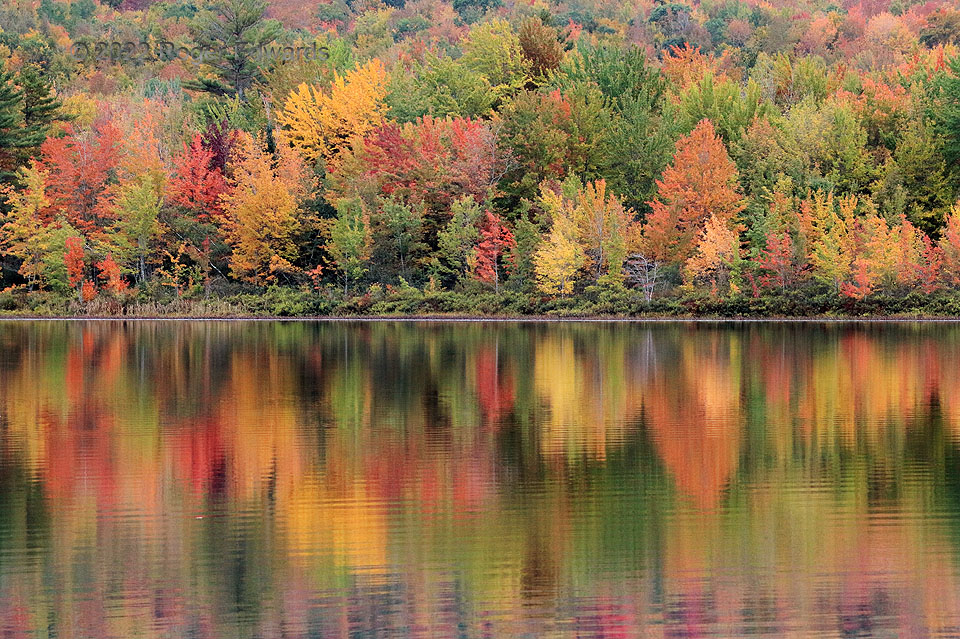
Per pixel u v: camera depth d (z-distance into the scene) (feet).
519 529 73.31
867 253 266.98
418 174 304.50
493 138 309.83
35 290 300.20
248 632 57.36
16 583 63.67
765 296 268.21
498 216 298.35
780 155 295.89
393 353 176.86
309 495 81.66
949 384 135.44
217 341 202.59
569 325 248.93
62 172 307.58
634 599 61.46
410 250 297.12
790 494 81.61
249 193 289.33
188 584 63.62
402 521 75.25
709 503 79.30
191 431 104.88
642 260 280.92
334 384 137.08
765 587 62.95
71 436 102.37
